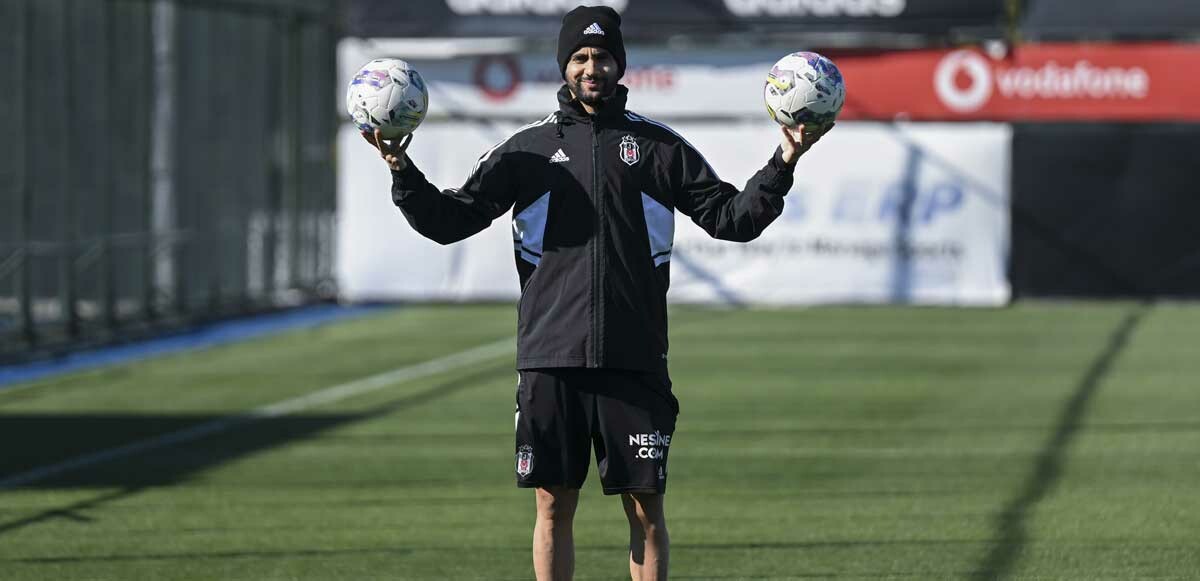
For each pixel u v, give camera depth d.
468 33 76.50
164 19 67.81
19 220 58.94
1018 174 76.19
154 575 25.34
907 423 41.25
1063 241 75.94
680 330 66.12
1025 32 75.19
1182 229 75.31
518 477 19.61
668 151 19.53
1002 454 36.47
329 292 84.12
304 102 82.38
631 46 76.62
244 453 37.22
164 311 68.62
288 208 80.50
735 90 76.31
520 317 19.62
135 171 66.75
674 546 27.34
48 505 31.09
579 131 19.50
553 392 19.36
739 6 75.75
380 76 18.59
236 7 73.75
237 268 75.62
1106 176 75.56
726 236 19.45
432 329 67.38
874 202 76.62
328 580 25.06
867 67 76.19
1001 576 25.03
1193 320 68.31
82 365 56.22
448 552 27.00
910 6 75.12
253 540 27.92
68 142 61.38
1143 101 75.00
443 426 41.25
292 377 51.78
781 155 18.94
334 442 38.78
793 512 30.14
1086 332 63.91
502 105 77.12
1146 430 39.84
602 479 19.58
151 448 37.94
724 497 31.69
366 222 78.25
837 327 66.75
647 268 19.34
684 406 44.59
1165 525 28.73
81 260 62.72
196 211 70.94
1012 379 49.94
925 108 76.12
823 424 41.19
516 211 19.53
